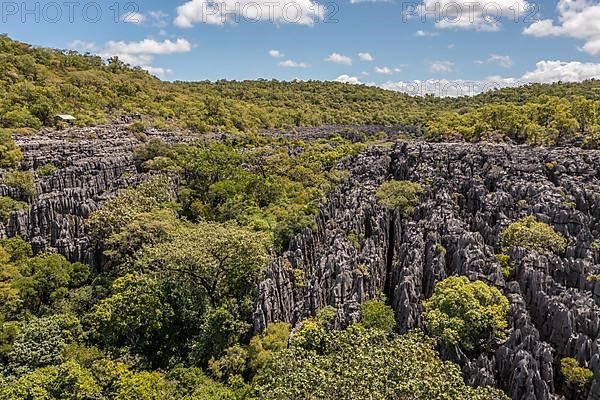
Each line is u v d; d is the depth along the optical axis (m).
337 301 60.53
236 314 65.56
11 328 60.81
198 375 57.53
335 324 55.41
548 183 91.06
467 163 109.44
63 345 58.69
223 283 72.06
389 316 56.94
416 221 85.06
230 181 114.56
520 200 86.81
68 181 104.81
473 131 139.12
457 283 55.62
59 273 74.69
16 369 54.66
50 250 82.94
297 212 91.38
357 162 130.38
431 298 57.62
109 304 66.19
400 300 60.12
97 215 85.56
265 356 55.25
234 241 70.44
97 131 145.62
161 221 85.25
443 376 40.16
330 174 124.56
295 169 127.88
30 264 74.75
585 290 59.50
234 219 97.69
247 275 71.00
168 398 53.19
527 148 113.81
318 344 51.84
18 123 133.75
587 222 75.94
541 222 74.81
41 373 51.12
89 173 110.31
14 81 167.38
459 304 53.06
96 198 99.69
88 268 80.94
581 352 49.12
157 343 66.12
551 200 81.94
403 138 188.38
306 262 79.12
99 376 53.34
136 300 65.62
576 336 51.19
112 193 102.62
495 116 142.00
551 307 54.72
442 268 64.25
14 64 184.50
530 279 60.00
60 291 72.75
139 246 82.69
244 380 57.09
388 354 41.12
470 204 93.00
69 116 149.62
